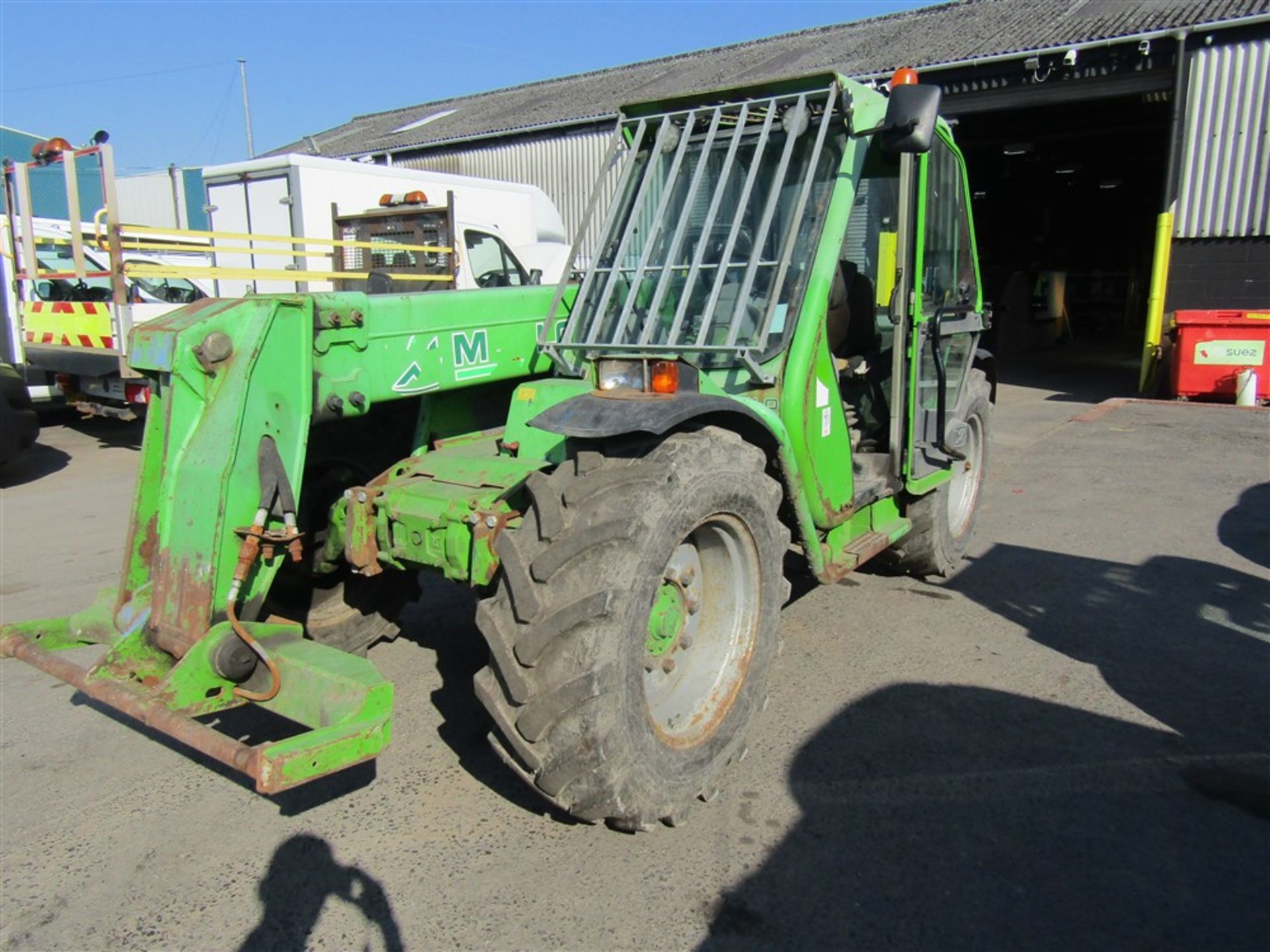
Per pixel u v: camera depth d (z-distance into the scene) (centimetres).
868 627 429
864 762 314
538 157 1597
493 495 298
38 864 271
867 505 385
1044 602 456
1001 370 1427
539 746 247
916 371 385
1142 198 2158
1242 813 283
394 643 425
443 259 829
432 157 1742
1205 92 1050
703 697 293
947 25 1463
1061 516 607
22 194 587
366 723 240
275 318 281
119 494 732
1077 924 237
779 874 258
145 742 344
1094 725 337
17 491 746
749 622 303
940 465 431
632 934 237
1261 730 332
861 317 405
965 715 345
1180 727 335
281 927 243
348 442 349
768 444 312
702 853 269
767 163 342
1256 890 249
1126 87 1098
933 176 394
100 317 807
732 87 350
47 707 373
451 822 288
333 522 331
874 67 1247
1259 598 457
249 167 971
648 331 333
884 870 259
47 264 924
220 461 268
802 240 336
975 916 240
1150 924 237
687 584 292
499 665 248
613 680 242
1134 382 1270
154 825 290
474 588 293
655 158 363
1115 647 404
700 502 266
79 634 311
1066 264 2311
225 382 276
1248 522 581
